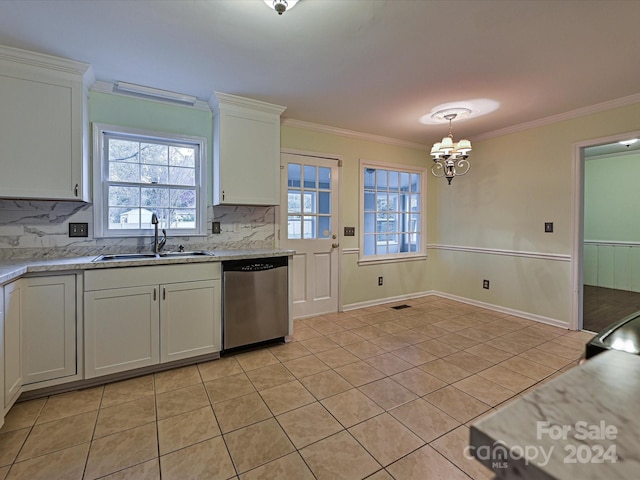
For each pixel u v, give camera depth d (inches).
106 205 108.5
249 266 109.7
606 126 122.3
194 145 122.7
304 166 149.4
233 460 60.8
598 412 16.8
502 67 94.0
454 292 183.6
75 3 66.8
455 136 167.2
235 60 90.3
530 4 67.4
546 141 140.4
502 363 101.7
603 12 69.8
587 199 225.1
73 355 84.1
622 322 37.2
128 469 58.6
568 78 101.0
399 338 123.9
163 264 94.9
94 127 104.0
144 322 92.6
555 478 12.1
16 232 95.9
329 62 91.4
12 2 66.2
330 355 108.3
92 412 75.5
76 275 84.0
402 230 185.5
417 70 96.0
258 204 122.2
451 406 78.2
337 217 159.0
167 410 76.5
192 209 123.3
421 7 68.3
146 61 90.7
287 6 65.1
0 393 66.8
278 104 122.6
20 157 85.7
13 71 84.7
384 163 173.6
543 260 142.4
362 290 168.2
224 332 105.6
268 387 87.2
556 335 127.0
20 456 61.2
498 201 159.9
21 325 76.4
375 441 65.9
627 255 208.1
